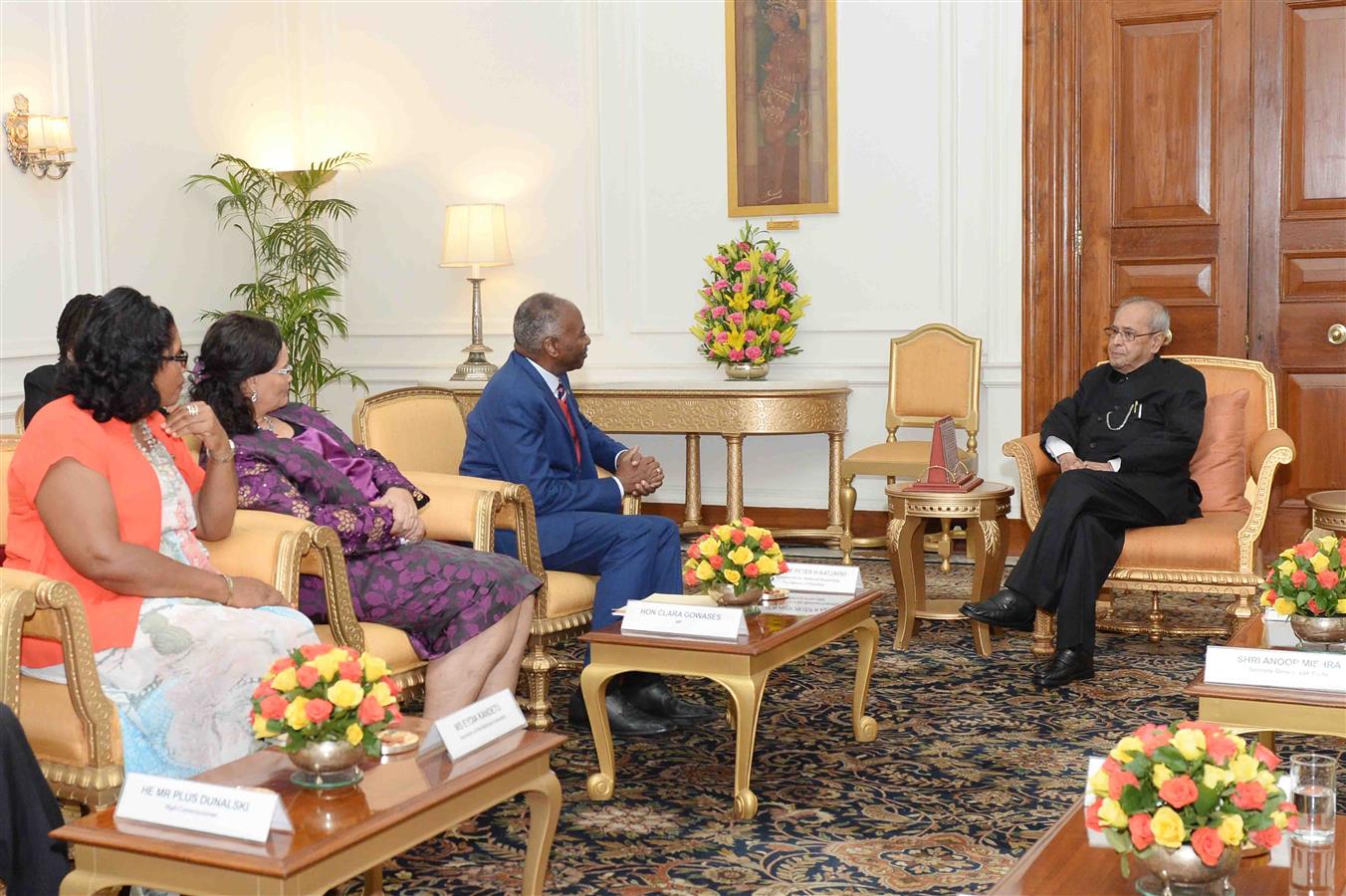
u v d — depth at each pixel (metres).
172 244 7.02
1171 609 5.33
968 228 6.59
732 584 3.29
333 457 3.53
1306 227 6.12
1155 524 4.50
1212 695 2.79
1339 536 4.52
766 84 6.93
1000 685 4.31
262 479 3.28
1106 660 4.61
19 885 2.33
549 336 4.04
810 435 7.03
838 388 6.38
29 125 5.98
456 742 2.32
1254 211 6.18
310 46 7.87
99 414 2.70
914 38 6.63
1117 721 3.89
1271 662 2.80
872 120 6.75
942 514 4.67
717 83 7.03
